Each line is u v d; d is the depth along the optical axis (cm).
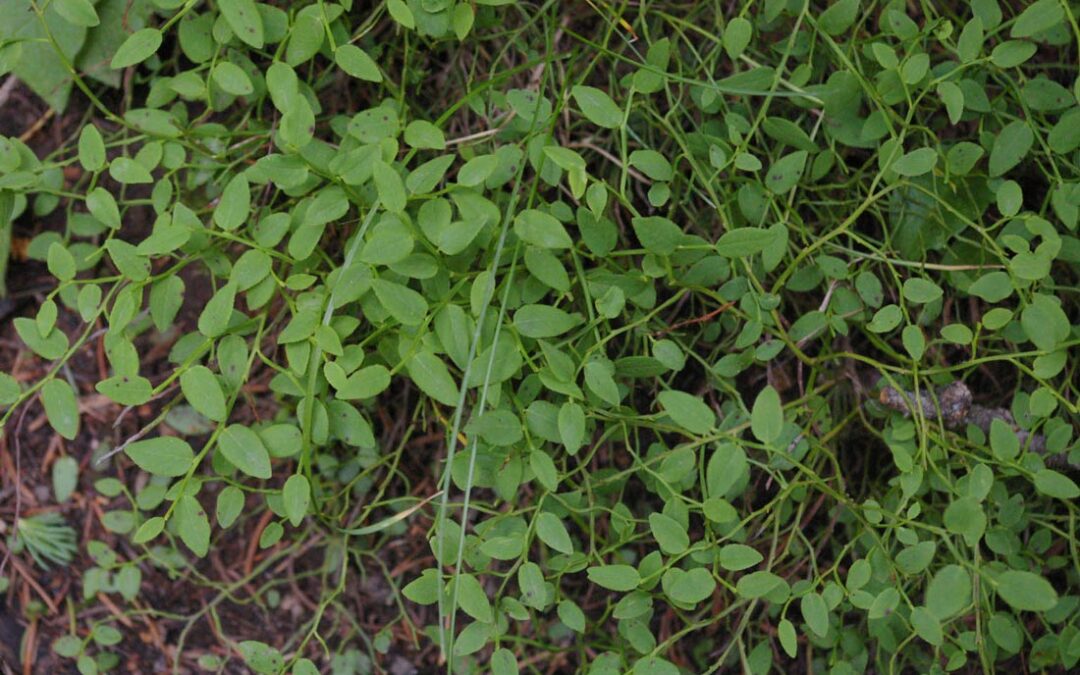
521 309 30
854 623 37
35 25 35
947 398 34
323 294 31
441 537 30
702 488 33
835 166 36
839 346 36
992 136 33
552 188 36
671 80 34
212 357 34
